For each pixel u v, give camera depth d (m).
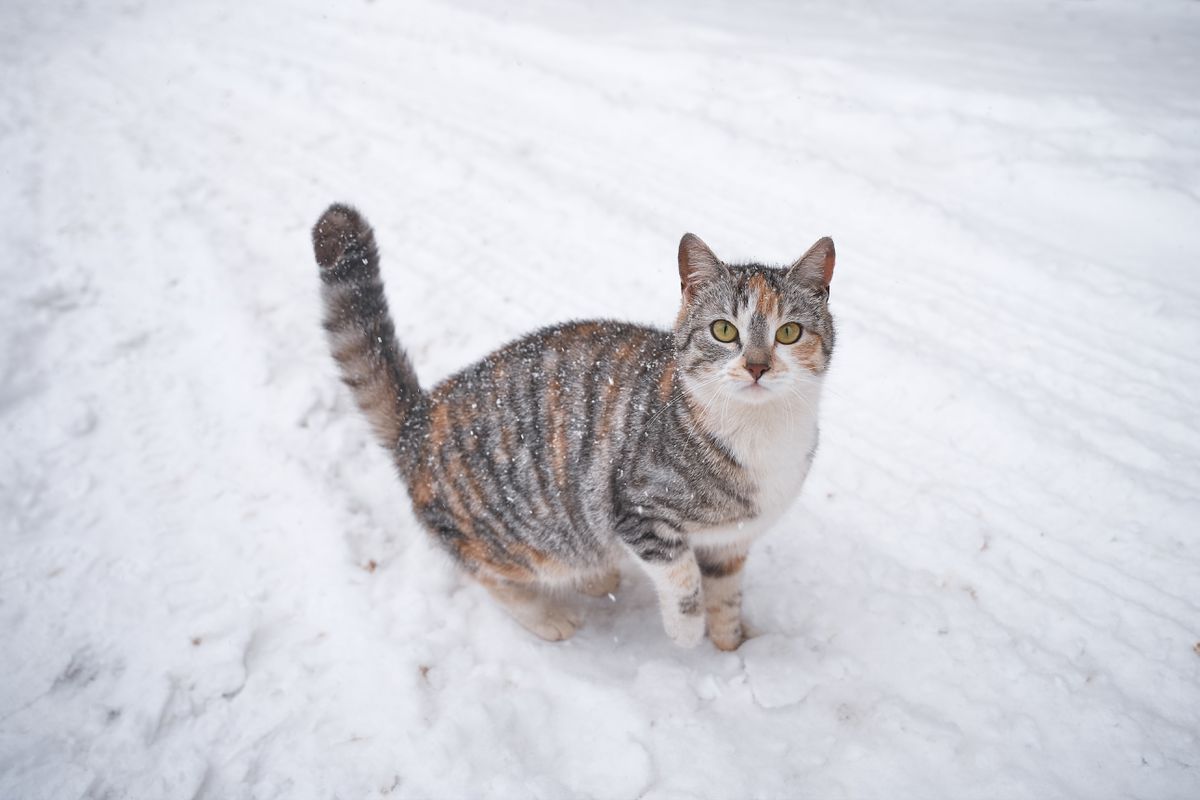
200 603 0.71
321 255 0.70
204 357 0.93
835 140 1.21
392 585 0.74
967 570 0.72
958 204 1.07
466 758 0.62
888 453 0.82
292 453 0.84
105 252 1.05
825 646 0.69
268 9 1.78
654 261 1.04
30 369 0.89
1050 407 0.82
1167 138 1.08
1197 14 1.52
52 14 1.77
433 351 0.96
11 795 0.60
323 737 0.64
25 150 1.24
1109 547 0.72
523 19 1.60
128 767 0.62
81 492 0.79
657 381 0.63
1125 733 0.60
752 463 0.61
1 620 0.69
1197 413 0.80
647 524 0.62
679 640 0.67
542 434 0.65
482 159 1.23
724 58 1.40
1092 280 0.94
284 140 1.31
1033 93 1.20
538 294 1.01
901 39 1.48
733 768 0.61
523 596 0.72
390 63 1.53
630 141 1.26
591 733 0.64
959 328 0.92
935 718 0.63
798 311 0.61
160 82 1.49
